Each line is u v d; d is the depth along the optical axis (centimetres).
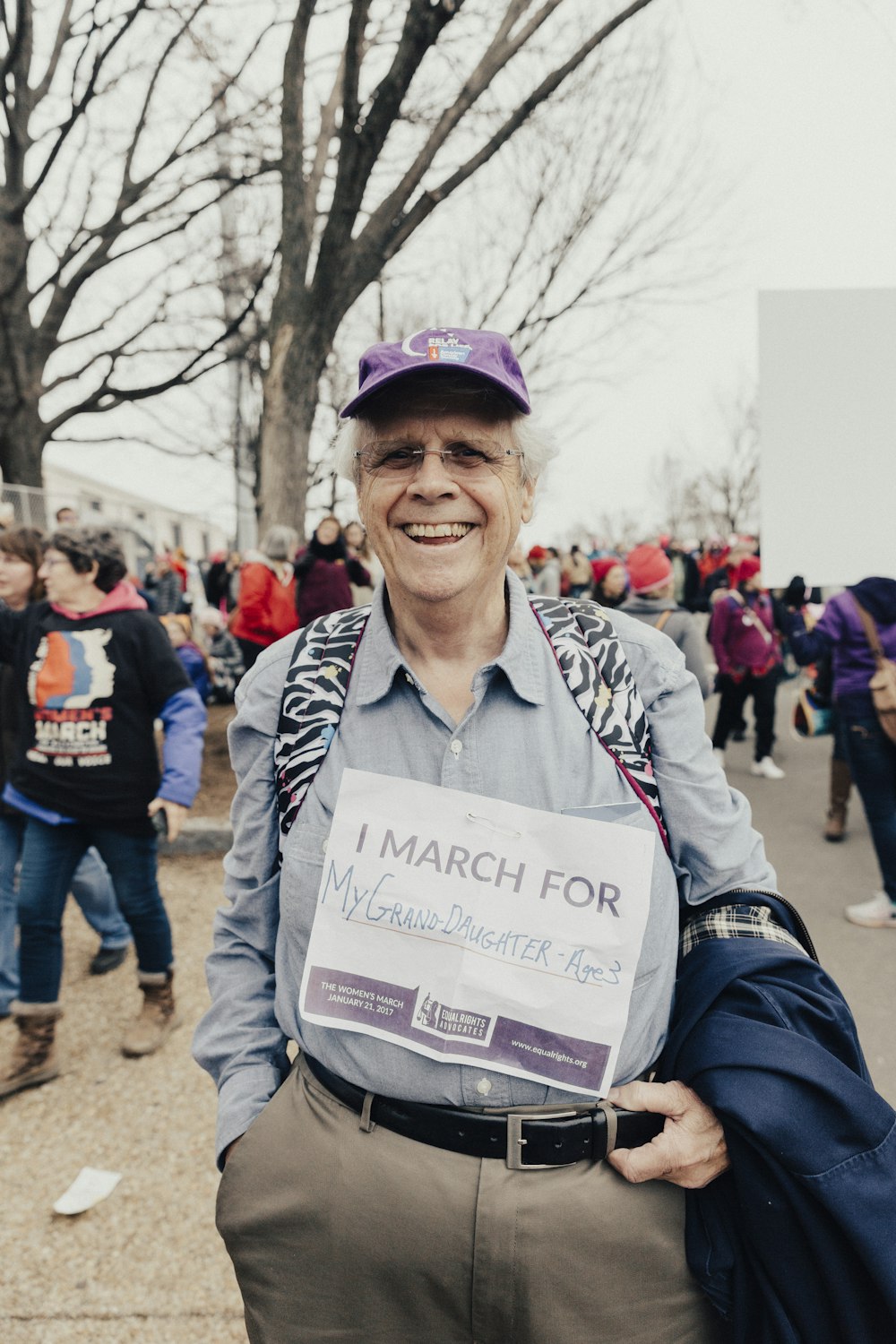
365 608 118
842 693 345
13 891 290
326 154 508
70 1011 298
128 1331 174
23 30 530
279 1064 120
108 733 247
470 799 100
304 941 106
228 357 714
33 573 286
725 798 107
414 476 101
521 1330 98
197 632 971
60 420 746
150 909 266
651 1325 98
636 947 96
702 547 1468
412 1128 100
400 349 99
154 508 1102
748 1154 92
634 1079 101
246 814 116
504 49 410
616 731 103
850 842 465
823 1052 94
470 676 109
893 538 259
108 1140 231
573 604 113
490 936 98
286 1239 105
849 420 257
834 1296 91
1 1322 176
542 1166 97
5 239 620
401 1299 101
